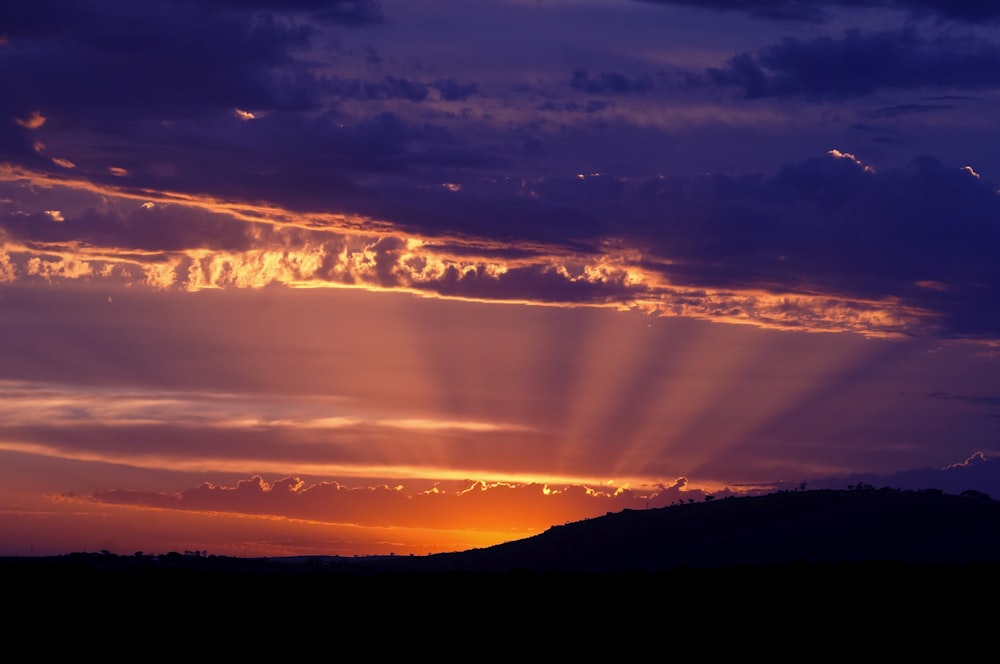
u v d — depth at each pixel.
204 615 59.78
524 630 57.66
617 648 54.38
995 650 54.25
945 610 61.03
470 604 63.22
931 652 54.00
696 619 59.72
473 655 53.34
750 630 57.47
